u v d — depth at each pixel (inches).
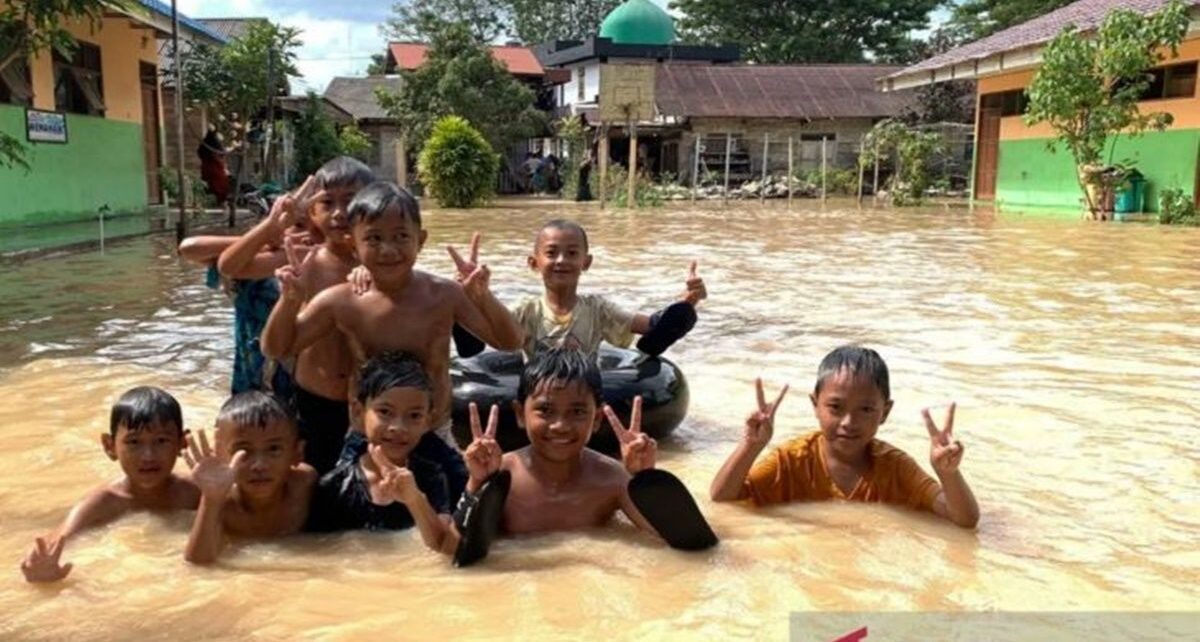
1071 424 186.2
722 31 1909.4
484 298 146.9
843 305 330.6
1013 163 1015.6
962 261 472.1
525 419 132.5
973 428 183.5
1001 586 114.7
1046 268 440.5
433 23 1392.7
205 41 818.8
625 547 126.2
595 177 1208.8
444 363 145.3
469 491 125.0
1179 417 191.3
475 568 119.5
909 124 1290.6
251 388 169.9
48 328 286.8
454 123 1024.2
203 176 741.3
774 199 1222.9
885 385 140.3
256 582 114.8
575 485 133.8
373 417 128.6
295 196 160.9
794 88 1380.4
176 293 356.2
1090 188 793.6
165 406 134.1
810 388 216.2
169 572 117.6
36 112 594.9
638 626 103.7
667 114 1307.8
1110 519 137.8
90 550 123.5
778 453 146.0
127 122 722.8
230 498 128.1
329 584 114.3
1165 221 722.8
